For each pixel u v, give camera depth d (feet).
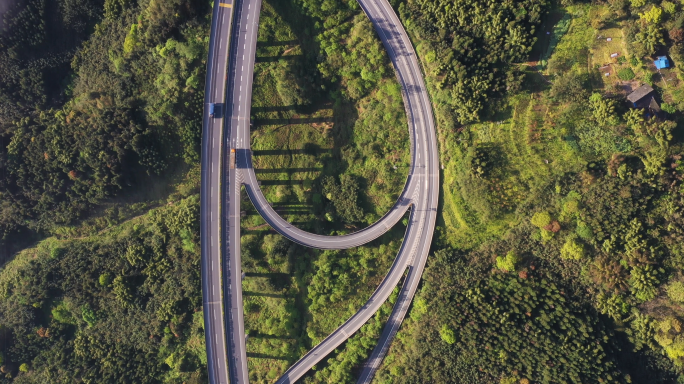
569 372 260.21
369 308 315.17
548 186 283.79
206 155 316.40
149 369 337.72
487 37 283.79
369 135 320.91
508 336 274.16
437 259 303.07
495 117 292.61
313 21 317.83
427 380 286.66
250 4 313.12
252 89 317.42
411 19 299.79
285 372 316.19
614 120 266.77
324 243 318.65
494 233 301.02
